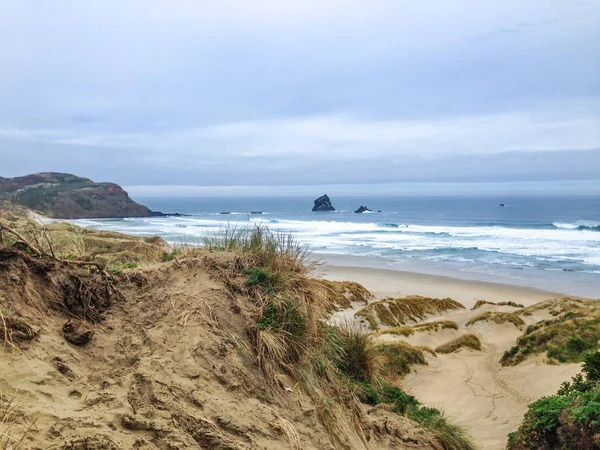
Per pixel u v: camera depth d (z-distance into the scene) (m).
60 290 3.59
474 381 16.11
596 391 6.86
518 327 23.30
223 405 3.34
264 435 3.34
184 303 4.13
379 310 24.64
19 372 2.79
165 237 43.28
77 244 4.77
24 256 3.52
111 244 10.80
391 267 40.47
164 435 2.87
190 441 2.91
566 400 7.14
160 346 3.61
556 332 18.03
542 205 171.00
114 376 3.24
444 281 35.53
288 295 4.85
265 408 3.60
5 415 2.42
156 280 4.37
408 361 17.48
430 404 13.37
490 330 23.31
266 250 5.34
